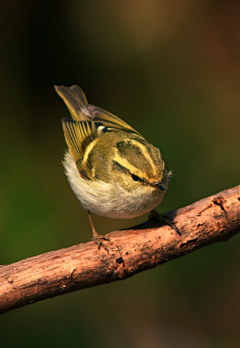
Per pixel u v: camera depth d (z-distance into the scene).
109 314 11.82
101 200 8.73
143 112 13.40
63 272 7.31
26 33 13.71
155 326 11.98
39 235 11.14
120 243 7.75
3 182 11.67
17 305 7.23
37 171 12.10
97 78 13.91
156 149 8.69
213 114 13.28
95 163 9.09
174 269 12.20
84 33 13.98
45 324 11.14
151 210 8.59
